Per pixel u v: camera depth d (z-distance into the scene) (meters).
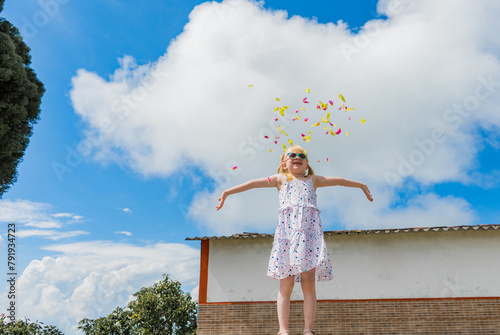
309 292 3.51
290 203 3.81
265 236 8.99
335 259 8.77
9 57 8.15
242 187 4.02
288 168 4.11
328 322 8.36
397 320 8.20
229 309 8.74
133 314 12.23
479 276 8.27
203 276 9.04
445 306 8.17
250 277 8.92
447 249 8.53
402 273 8.50
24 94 8.60
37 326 9.78
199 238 9.18
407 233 8.72
